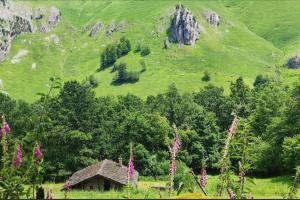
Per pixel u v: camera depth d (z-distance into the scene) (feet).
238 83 492.13
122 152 358.43
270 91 349.41
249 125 49.98
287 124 279.49
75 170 327.06
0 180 45.50
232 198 45.75
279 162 271.69
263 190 159.02
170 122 456.45
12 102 387.34
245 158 49.47
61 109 340.18
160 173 331.36
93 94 390.01
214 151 376.27
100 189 203.92
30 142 45.47
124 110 398.01
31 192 49.01
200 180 56.65
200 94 522.06
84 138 322.96
